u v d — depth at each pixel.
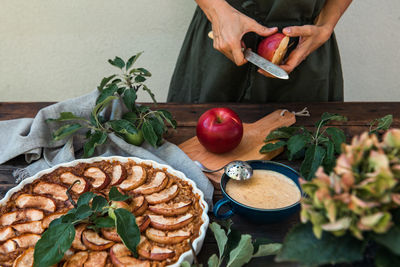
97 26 2.61
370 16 2.52
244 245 0.80
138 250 0.94
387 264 0.54
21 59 2.72
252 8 1.58
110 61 1.40
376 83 2.78
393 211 0.58
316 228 0.53
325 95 1.83
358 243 0.55
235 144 1.36
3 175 1.30
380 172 0.50
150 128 1.31
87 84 2.85
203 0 1.45
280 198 1.04
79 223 0.98
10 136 1.45
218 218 1.03
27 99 2.91
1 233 0.99
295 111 1.66
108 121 1.33
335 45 1.75
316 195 0.53
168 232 1.00
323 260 0.53
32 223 1.01
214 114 1.36
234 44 1.38
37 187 1.13
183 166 1.29
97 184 1.14
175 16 2.57
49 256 0.82
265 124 1.56
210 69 1.80
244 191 1.06
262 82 1.77
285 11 1.54
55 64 2.76
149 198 1.10
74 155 1.42
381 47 2.63
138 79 1.41
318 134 1.35
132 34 2.64
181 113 1.65
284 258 0.54
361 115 1.61
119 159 1.26
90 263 0.91
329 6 1.56
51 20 2.57
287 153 1.35
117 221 0.87
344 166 0.54
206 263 0.97
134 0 2.51
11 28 2.59
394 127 1.51
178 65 1.93
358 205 0.50
